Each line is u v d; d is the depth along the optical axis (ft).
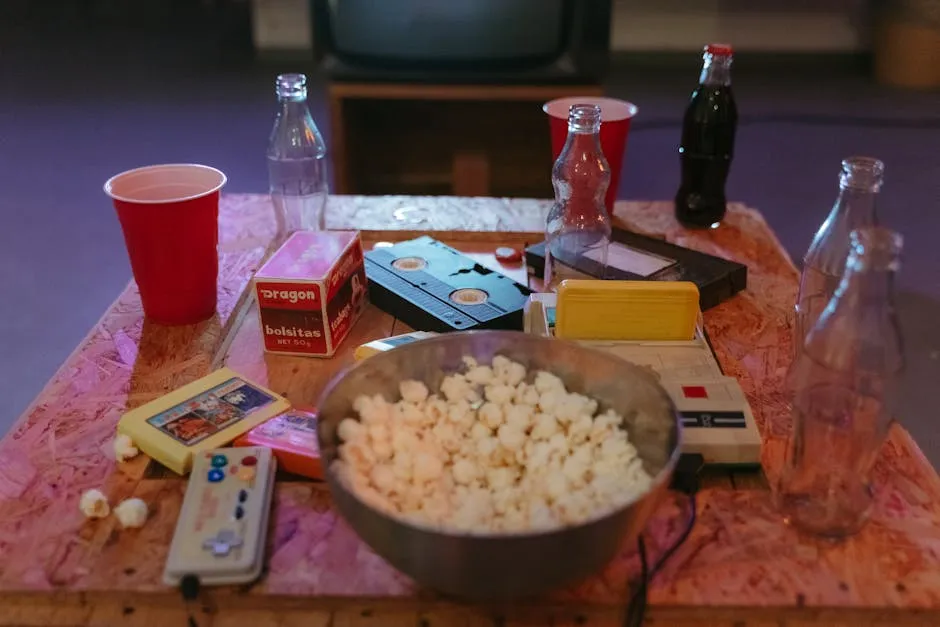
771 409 3.11
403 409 2.56
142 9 16.22
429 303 3.60
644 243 4.21
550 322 3.37
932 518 2.58
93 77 13.00
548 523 2.10
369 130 7.97
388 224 4.77
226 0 16.31
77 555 2.42
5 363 6.67
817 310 3.24
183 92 12.42
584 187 4.15
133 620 2.29
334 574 2.35
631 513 2.01
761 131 11.16
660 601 2.28
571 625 2.27
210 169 3.72
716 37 13.76
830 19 13.56
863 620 2.30
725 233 4.68
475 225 4.76
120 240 8.50
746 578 2.36
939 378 6.31
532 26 6.42
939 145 10.63
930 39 12.37
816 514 2.53
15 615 2.30
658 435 2.40
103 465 2.80
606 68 6.64
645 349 3.14
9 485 2.70
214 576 2.30
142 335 3.60
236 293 3.98
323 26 6.51
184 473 2.74
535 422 2.55
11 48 14.20
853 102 12.20
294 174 4.85
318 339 3.39
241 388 3.10
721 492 2.69
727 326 3.69
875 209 3.35
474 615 2.29
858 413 2.49
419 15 6.37
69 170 9.87
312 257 3.46
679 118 11.69
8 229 8.62
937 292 7.30
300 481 2.76
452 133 7.98
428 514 2.19
